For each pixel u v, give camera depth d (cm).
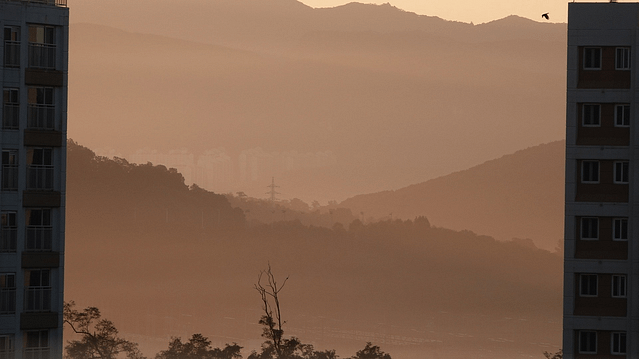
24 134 19725
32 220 19800
